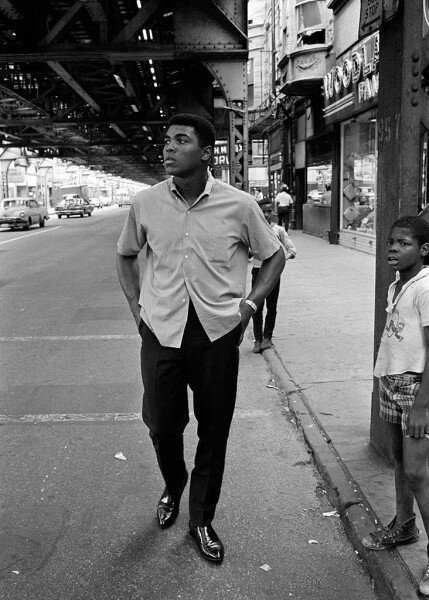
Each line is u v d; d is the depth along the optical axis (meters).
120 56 12.59
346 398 5.16
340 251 16.36
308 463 4.18
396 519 2.99
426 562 2.84
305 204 22.97
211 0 12.56
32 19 12.33
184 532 3.35
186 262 2.87
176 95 18.02
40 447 4.52
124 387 5.83
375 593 2.85
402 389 2.67
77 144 34.72
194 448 4.44
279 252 3.00
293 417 4.96
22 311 9.75
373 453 4.04
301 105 23.05
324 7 18.11
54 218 51.16
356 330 7.53
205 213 2.87
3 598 2.83
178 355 2.95
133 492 3.81
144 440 4.61
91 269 14.95
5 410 5.29
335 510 3.56
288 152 25.94
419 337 2.61
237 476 4.01
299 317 8.39
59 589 2.89
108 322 8.73
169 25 15.71
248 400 5.41
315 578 2.96
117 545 3.24
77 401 5.48
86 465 4.20
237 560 3.10
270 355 6.59
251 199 2.94
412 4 3.30
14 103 24.23
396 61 3.47
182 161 2.78
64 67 16.02
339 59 16.64
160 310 2.94
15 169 60.69
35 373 6.34
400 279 2.73
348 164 17.33
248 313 2.98
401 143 3.44
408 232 2.59
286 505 3.63
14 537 3.33
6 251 20.69
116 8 13.80
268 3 32.44
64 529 3.40
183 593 2.85
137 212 3.00
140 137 35.50
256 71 36.44
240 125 13.52
